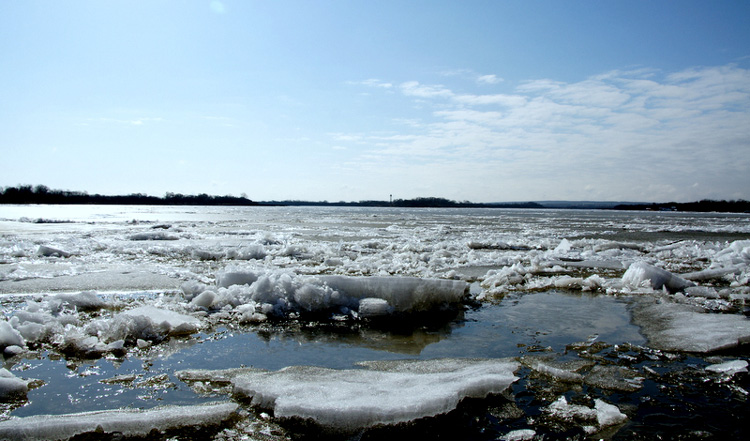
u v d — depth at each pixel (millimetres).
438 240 17734
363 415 2996
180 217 43312
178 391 3512
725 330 5066
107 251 12453
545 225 32094
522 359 4301
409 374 3818
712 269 9195
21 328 4566
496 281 7996
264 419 3082
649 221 42312
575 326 5422
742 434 2920
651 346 4676
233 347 4582
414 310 5992
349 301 6035
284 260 10945
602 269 10172
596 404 3291
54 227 23906
